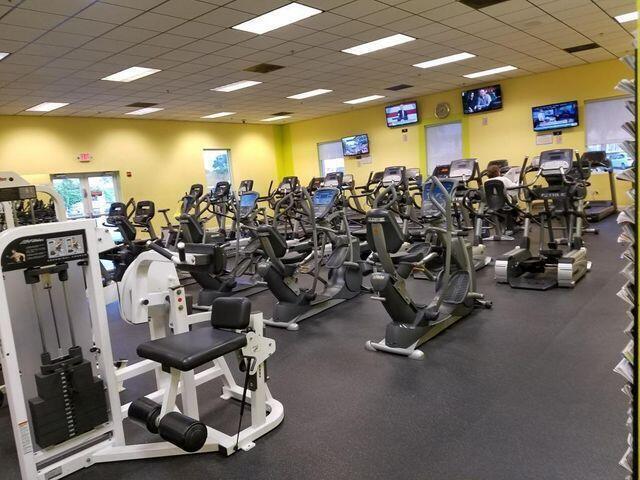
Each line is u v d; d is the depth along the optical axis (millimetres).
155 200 12133
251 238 6570
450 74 9750
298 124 15102
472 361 3234
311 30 6105
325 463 2225
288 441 2441
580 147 10141
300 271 4730
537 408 2543
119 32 5484
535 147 10695
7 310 2043
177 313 2566
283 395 2980
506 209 5934
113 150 11328
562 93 10195
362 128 13602
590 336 3455
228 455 2342
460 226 6250
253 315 2422
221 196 7605
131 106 10047
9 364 2053
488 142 11359
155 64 7023
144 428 2723
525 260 5219
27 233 2113
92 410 2369
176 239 6875
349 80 9445
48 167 10258
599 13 6352
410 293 5289
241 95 9984
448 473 2068
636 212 915
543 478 1982
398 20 5992
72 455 2334
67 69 6805
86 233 2305
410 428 2465
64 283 2318
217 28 5680
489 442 2271
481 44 7508
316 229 4699
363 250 6430
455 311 3990
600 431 2281
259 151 14773
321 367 3387
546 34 7211
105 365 2406
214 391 3139
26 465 2115
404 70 8984
